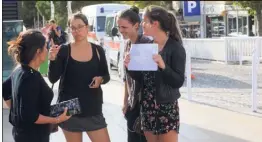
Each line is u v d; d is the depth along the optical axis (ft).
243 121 27.53
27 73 12.98
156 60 13.89
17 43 13.12
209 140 23.72
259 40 35.09
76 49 15.84
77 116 15.90
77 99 14.32
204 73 52.11
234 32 105.19
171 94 14.85
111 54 56.65
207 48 64.90
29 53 13.08
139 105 15.94
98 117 16.22
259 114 29.25
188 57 34.88
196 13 85.05
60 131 24.89
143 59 13.98
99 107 16.19
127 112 16.65
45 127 13.48
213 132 25.18
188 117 28.84
